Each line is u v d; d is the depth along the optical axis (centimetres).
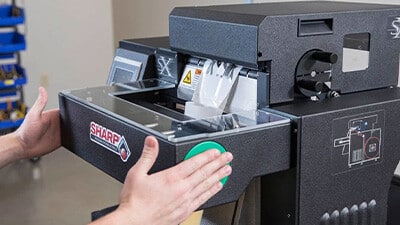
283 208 109
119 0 463
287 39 109
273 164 103
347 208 113
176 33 129
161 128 101
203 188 92
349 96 119
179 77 137
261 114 108
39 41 444
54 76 457
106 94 130
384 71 126
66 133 132
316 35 113
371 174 115
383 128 114
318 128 104
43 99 138
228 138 97
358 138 111
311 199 107
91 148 120
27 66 443
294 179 105
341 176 110
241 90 119
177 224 94
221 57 117
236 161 98
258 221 115
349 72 120
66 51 457
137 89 135
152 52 146
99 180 357
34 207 318
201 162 91
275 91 110
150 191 91
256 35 106
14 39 405
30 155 141
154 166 98
